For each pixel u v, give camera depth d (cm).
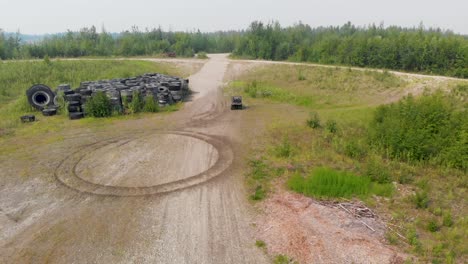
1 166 1098
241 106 2014
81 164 1115
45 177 1009
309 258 611
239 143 1336
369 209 793
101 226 737
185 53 5597
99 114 1759
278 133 1463
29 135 1453
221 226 729
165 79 2452
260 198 855
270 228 714
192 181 973
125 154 1212
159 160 1150
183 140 1380
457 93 2341
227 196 874
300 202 821
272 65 3931
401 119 1338
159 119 1738
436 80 2755
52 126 1593
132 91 1911
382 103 2195
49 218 776
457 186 982
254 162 1116
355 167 1080
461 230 726
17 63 3431
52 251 652
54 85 2694
